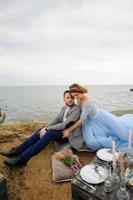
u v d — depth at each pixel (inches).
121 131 135.0
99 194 67.8
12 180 114.1
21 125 211.5
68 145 138.5
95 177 76.0
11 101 1716.3
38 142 121.9
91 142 134.6
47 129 133.0
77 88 136.9
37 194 103.5
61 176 111.4
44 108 1020.5
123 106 832.3
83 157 135.8
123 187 67.6
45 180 114.2
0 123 219.6
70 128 133.4
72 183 74.7
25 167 126.3
